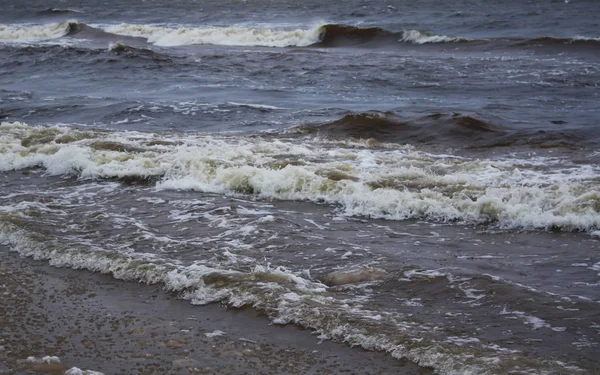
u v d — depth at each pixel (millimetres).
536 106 16484
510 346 5172
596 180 9648
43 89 19781
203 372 4945
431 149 12336
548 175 10070
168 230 8070
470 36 34625
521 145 12516
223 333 5543
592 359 4945
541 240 7656
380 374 4875
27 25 45188
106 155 11117
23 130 13141
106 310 6008
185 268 6715
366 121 14055
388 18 43500
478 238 7758
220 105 16672
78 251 7230
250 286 6223
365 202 8898
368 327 5453
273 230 8000
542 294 6137
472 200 8805
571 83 19438
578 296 6090
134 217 8570
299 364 5047
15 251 7465
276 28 40219
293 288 6230
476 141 12930
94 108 16375
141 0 65625
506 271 6742
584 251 7273
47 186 10125
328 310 5754
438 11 46750
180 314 5910
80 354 5211
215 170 10148
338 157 11320
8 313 5973
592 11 43438
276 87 19578
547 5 48406
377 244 7578
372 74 21375
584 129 13672
